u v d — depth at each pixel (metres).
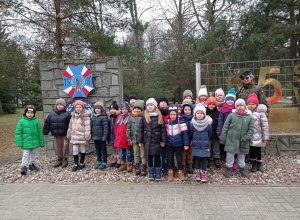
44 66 5.64
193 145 3.79
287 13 8.55
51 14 9.16
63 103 5.00
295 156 4.96
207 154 3.71
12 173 4.56
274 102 5.35
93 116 4.73
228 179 3.88
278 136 5.09
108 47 9.04
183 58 12.34
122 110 4.45
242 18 8.23
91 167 4.79
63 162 4.90
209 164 4.68
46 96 5.68
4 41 8.86
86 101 5.54
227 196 3.20
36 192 3.55
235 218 2.61
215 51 9.66
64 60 5.59
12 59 8.88
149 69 13.32
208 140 3.75
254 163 4.20
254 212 2.73
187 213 2.76
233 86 7.24
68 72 5.51
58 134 4.82
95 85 5.54
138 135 4.01
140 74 13.29
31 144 4.51
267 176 3.93
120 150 4.51
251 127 3.82
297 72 5.32
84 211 2.89
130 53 9.65
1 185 3.89
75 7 8.20
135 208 2.93
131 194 3.37
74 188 3.67
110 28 9.30
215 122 4.39
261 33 7.65
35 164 5.16
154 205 2.99
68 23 9.31
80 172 4.48
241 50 8.77
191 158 4.32
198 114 3.70
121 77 5.68
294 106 5.58
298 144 5.04
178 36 12.42
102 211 2.88
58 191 3.57
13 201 3.24
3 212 2.93
